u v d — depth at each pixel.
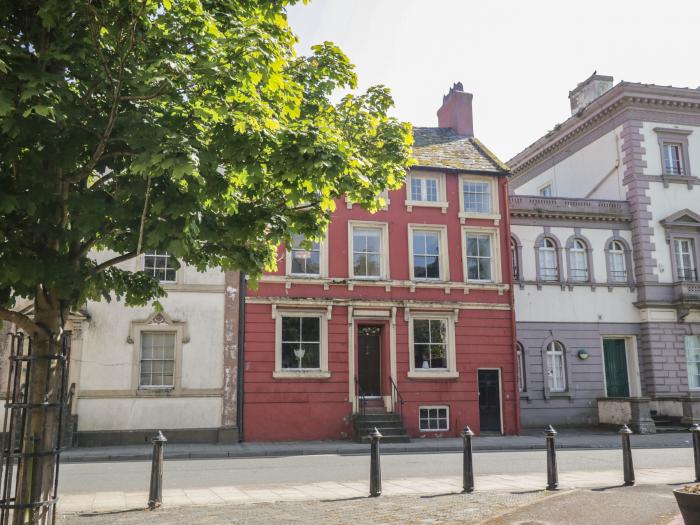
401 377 22.62
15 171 6.05
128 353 19.97
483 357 23.70
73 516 8.48
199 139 6.39
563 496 9.38
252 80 6.40
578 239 27.59
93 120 6.12
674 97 28.89
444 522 7.99
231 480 12.46
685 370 26.92
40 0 5.91
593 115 30.41
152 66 5.99
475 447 19.34
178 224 6.05
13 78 5.54
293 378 21.42
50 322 6.58
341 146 6.55
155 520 8.24
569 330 26.59
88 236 7.16
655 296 27.30
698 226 28.22
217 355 20.73
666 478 12.27
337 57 8.19
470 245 24.75
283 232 7.47
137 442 19.56
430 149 25.64
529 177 36.44
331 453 18.09
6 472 6.16
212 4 6.86
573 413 26.02
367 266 23.34
